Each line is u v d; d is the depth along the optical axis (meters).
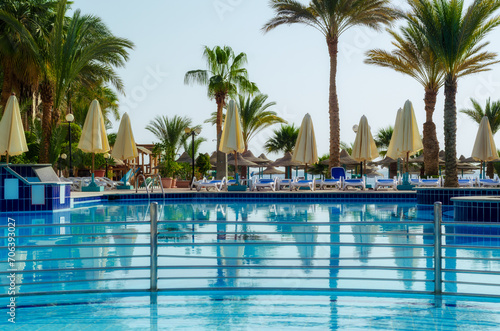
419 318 3.54
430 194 14.36
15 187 11.87
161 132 37.62
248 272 5.16
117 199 16.58
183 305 3.90
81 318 3.56
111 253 6.11
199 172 30.94
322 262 5.64
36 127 23.31
